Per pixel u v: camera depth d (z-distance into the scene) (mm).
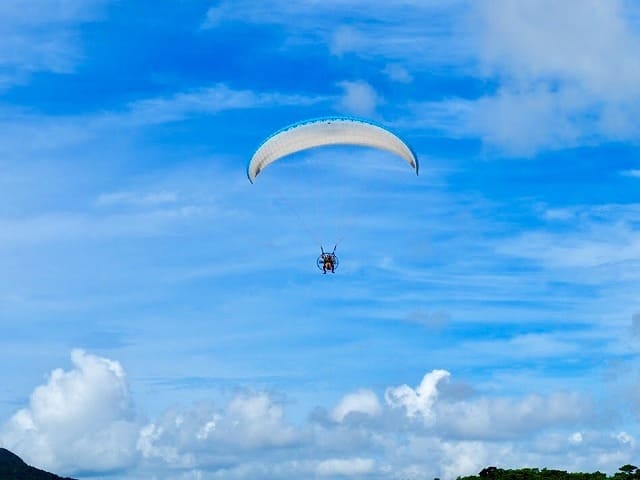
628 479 114062
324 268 77500
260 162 84938
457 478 121750
